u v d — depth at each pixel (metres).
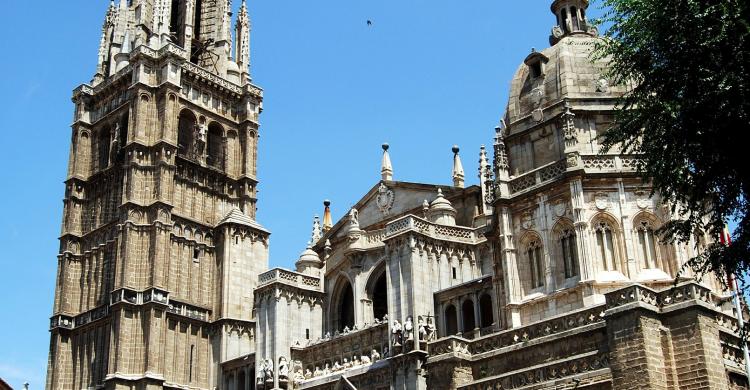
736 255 30.66
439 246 62.25
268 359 68.25
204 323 81.44
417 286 58.78
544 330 47.41
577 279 49.00
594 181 50.41
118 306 76.31
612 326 41.97
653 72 31.22
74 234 86.69
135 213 80.81
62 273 85.31
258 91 95.56
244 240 85.31
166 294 78.31
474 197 72.50
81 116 91.38
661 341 41.41
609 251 49.28
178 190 84.44
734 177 30.62
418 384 54.59
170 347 77.88
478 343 50.72
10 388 51.16
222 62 95.94
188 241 83.19
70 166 89.81
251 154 92.44
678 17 29.78
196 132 88.69
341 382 59.38
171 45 87.25
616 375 41.12
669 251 48.75
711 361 40.19
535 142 55.53
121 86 89.44
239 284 83.19
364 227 78.81
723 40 28.72
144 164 83.12
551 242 50.81
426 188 75.25
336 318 72.31
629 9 32.34
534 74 57.56
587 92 54.41
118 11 96.19
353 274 70.50
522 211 52.97
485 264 64.12
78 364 80.44
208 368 80.19
